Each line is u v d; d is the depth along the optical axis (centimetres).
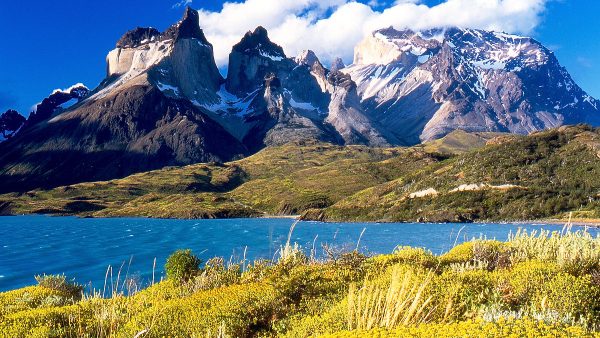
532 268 1348
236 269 1986
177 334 1190
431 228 12812
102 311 1304
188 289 1836
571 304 1035
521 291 1170
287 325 1233
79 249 8962
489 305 1072
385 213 17275
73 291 2336
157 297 1705
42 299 1942
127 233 13025
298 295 1533
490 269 1661
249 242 9712
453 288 1134
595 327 931
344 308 1046
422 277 1273
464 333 707
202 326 1222
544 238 1741
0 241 10956
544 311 923
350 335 738
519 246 1762
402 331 719
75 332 1280
